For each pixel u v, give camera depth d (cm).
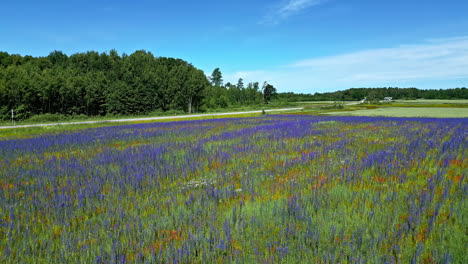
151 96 7988
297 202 587
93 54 9181
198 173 939
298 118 3788
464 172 737
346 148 1228
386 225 465
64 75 7056
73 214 600
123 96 7225
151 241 464
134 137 2027
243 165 1014
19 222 545
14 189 773
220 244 432
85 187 793
